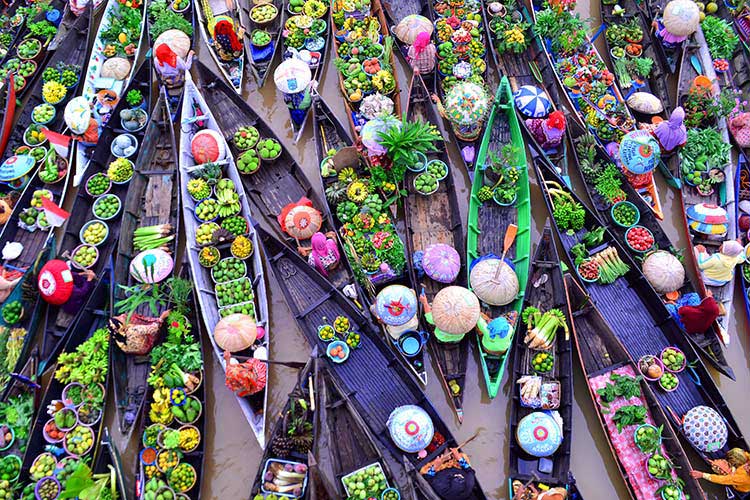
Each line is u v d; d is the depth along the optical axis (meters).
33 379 14.77
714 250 17.58
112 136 18.69
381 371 15.27
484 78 20.11
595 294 16.55
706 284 16.69
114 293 15.70
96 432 14.32
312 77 20.00
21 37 20.94
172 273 16.50
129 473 14.43
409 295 15.09
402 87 20.64
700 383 15.28
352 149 17.23
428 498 13.09
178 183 17.28
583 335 15.94
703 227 17.17
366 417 14.56
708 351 15.91
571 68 19.78
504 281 15.48
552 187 17.81
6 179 17.70
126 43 20.58
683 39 20.08
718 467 13.94
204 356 15.60
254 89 20.50
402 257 16.25
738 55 20.64
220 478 14.64
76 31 20.95
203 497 14.46
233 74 20.12
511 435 14.41
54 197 17.98
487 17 21.02
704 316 15.16
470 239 16.92
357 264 16.12
